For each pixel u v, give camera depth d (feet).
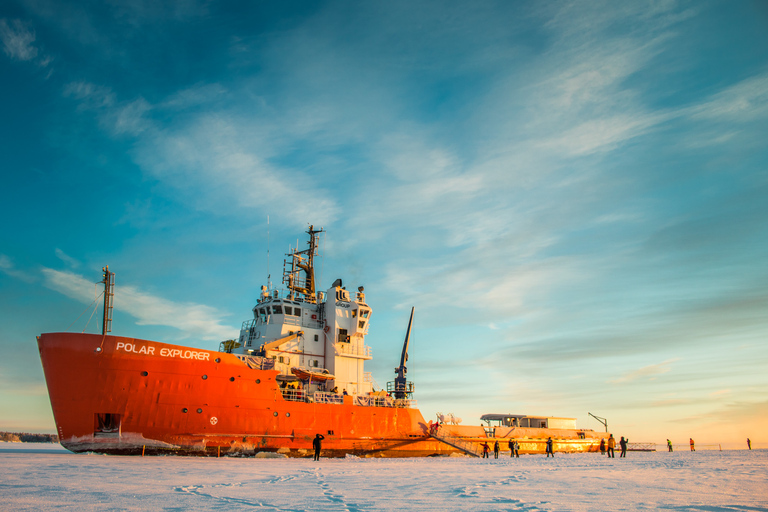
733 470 89.15
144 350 100.53
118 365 97.91
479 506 39.04
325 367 139.74
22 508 33.88
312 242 158.61
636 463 114.11
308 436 118.32
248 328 143.33
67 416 95.40
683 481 64.85
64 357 94.99
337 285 147.43
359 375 142.41
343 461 108.47
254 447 110.11
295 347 135.44
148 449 100.07
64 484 48.62
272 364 118.21
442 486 54.95
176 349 103.86
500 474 75.56
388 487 53.21
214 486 50.80
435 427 141.49
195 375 105.19
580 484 59.36
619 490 52.75
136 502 38.06
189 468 74.23
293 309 139.74
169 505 36.83
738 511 37.73
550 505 39.99
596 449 192.54
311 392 130.82
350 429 125.80
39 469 64.54
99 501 38.09
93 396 96.37
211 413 106.11
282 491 47.60
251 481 57.00
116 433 98.48
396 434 133.90
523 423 179.01
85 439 96.78
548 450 147.43
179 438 102.63
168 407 101.81
